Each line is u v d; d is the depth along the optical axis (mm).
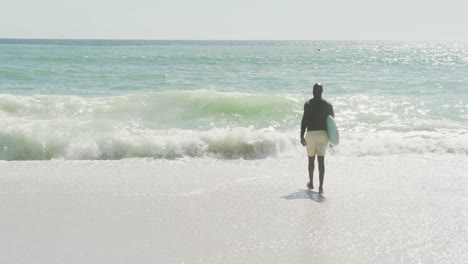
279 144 11625
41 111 15023
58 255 5441
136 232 6227
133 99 16844
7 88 22625
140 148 11305
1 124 12109
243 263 5305
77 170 9695
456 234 6270
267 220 6770
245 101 16516
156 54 65625
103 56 53406
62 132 11867
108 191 8125
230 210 7199
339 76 32531
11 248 5629
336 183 8867
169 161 10734
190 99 16828
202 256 5480
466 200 7816
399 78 31094
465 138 12680
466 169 10016
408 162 10656
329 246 5836
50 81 25625
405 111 16688
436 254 5605
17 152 11219
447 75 34625
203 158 11141
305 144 8391
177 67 38844
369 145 11953
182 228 6402
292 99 16969
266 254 5570
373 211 7211
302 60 59281
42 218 6707
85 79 26938
